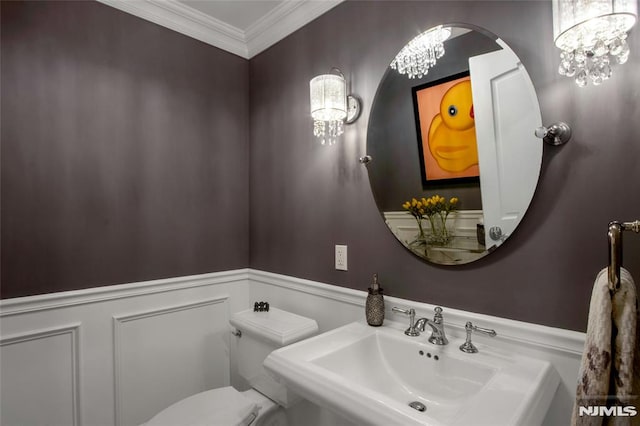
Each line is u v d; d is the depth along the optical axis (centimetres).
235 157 209
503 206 105
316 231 169
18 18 138
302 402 133
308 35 175
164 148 179
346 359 111
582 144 91
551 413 95
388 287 137
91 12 157
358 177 148
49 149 144
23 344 136
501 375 88
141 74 172
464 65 114
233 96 210
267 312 164
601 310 65
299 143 179
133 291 166
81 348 150
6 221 135
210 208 197
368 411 75
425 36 125
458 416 69
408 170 129
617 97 86
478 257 110
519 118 102
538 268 99
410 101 129
